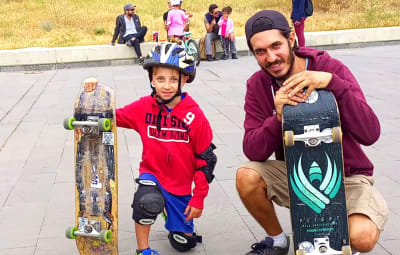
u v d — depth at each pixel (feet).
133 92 27.43
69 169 15.07
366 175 8.52
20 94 28.40
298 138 7.39
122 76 34.50
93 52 41.37
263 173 8.56
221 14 41.47
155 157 9.09
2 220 11.55
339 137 7.30
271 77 8.46
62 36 47.26
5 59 39.93
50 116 22.33
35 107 24.45
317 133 7.39
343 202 7.52
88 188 8.80
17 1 58.70
